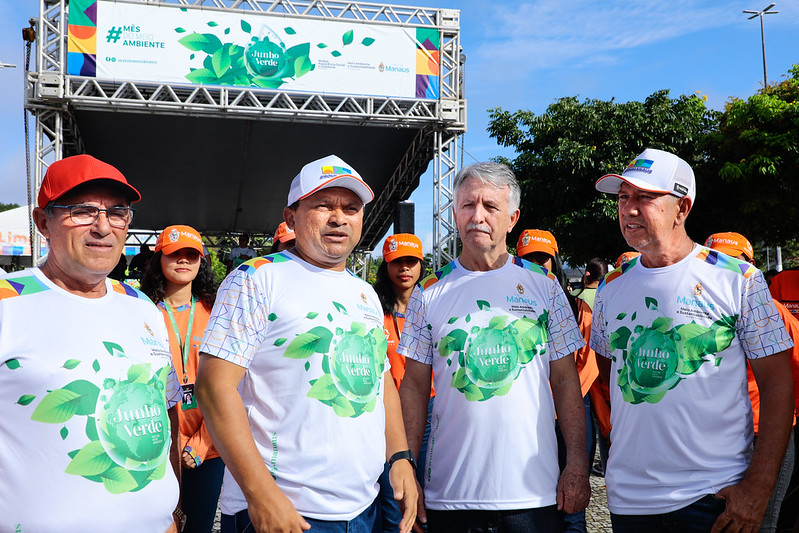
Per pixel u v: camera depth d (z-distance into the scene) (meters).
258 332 1.97
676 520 2.16
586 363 4.00
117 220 1.83
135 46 9.92
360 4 10.80
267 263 2.06
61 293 1.77
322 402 1.96
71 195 1.77
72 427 1.64
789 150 11.77
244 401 2.01
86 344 1.73
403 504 2.16
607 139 14.09
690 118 14.34
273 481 1.84
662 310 2.28
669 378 2.22
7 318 1.66
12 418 1.61
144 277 3.35
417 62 10.94
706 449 2.17
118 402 1.74
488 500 2.29
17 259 13.81
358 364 2.04
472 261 2.52
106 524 1.65
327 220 2.08
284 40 10.45
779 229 13.16
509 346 2.37
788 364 2.20
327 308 2.04
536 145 15.34
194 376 3.25
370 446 2.04
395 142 12.63
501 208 2.44
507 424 2.32
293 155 12.97
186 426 3.04
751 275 2.22
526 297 2.46
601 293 2.55
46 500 1.59
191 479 3.02
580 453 2.37
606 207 13.44
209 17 10.17
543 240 4.16
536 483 2.30
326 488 1.93
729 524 2.08
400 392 2.55
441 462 2.40
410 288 4.11
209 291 3.42
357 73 10.72
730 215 13.13
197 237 3.35
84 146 12.11
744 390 2.24
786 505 3.23
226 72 10.24
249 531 1.93
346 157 13.16
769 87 13.55
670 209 2.29
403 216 9.26
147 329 1.94
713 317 2.21
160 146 12.30
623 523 2.30
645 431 2.25
